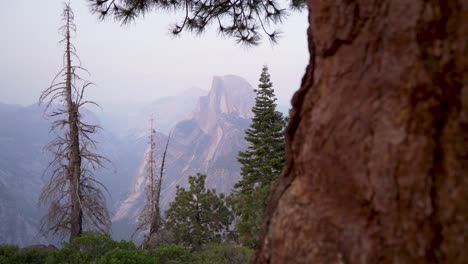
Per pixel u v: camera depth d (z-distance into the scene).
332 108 1.65
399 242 1.33
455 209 1.23
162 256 9.05
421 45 1.37
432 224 1.27
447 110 1.30
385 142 1.42
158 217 18.72
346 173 1.55
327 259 1.56
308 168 1.74
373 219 1.43
